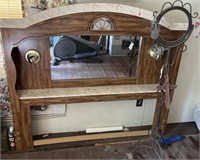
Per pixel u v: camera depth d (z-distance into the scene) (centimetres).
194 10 189
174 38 177
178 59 186
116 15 158
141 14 161
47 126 214
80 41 175
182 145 215
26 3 163
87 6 152
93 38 175
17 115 178
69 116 214
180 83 220
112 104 217
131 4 178
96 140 215
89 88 189
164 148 210
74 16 153
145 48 185
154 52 184
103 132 223
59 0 167
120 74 194
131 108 224
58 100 179
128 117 229
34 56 170
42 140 203
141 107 226
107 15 157
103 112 220
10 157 190
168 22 169
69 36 171
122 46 183
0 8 160
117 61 188
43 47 170
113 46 182
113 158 195
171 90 196
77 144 209
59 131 219
